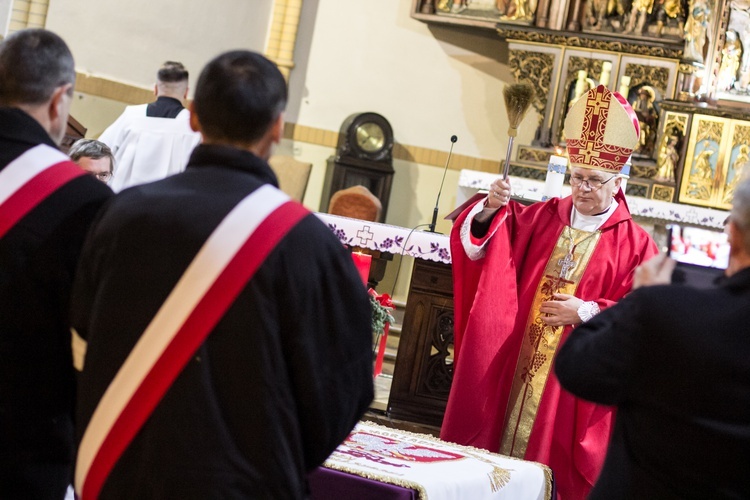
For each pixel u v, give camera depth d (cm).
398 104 989
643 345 179
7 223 186
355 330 176
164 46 905
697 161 858
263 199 172
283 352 170
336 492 235
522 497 287
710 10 860
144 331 166
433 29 989
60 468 196
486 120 994
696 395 172
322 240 174
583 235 394
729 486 172
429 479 241
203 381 164
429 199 991
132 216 172
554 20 898
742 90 865
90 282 176
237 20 948
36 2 833
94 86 862
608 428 380
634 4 881
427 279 463
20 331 186
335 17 983
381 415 473
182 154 568
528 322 392
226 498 161
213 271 166
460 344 404
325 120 977
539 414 382
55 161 193
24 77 195
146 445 165
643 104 884
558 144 897
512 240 404
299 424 173
